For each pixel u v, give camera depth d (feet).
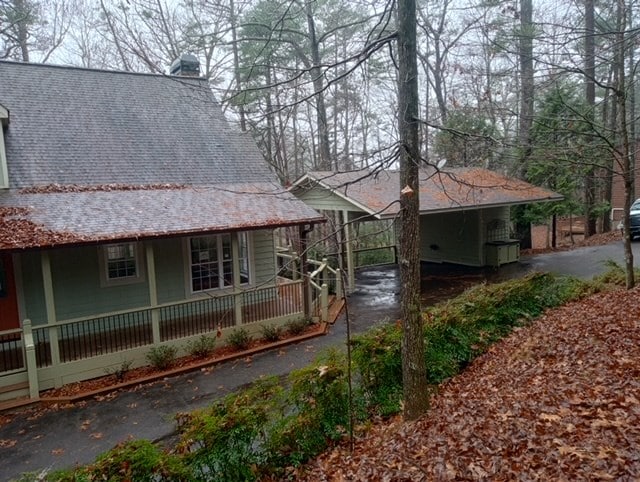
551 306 34.19
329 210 53.16
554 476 12.76
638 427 14.17
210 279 41.96
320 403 19.38
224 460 15.78
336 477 16.44
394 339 23.68
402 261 19.27
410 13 17.97
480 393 21.34
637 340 21.97
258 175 46.14
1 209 30.99
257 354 34.45
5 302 33.27
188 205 37.22
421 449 16.48
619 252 58.80
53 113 41.70
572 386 18.52
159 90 49.60
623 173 29.84
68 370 29.99
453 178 21.79
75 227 30.53
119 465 13.80
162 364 31.86
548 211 65.51
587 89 62.39
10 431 24.40
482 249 61.98
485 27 37.45
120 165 40.37
